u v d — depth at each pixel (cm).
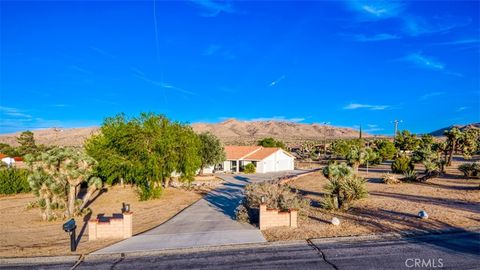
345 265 1089
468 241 1320
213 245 1348
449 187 3003
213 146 5212
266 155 6134
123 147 2836
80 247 1382
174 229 1645
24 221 2070
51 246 1422
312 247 1291
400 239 1368
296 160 8806
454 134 5275
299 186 3366
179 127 3131
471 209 1908
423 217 1669
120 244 1405
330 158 8344
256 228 1616
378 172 4766
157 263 1173
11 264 1209
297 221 1661
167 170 2902
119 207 2492
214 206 2359
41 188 2067
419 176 3759
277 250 1272
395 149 6681
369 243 1323
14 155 8338
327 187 2084
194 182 4019
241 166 6306
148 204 2595
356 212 1920
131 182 3344
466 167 3719
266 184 1961
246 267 1106
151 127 2870
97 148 3078
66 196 2172
